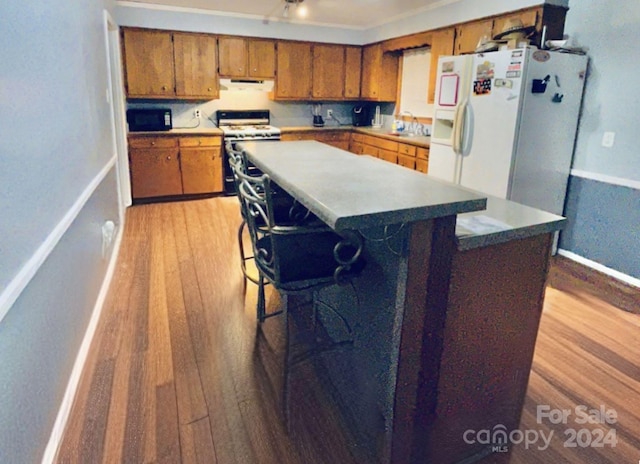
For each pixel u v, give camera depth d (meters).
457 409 1.60
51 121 1.85
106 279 3.06
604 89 3.34
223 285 3.11
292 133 5.97
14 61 1.41
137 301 2.85
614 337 2.51
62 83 2.08
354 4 4.77
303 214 2.41
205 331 2.49
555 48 3.35
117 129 4.88
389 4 4.75
